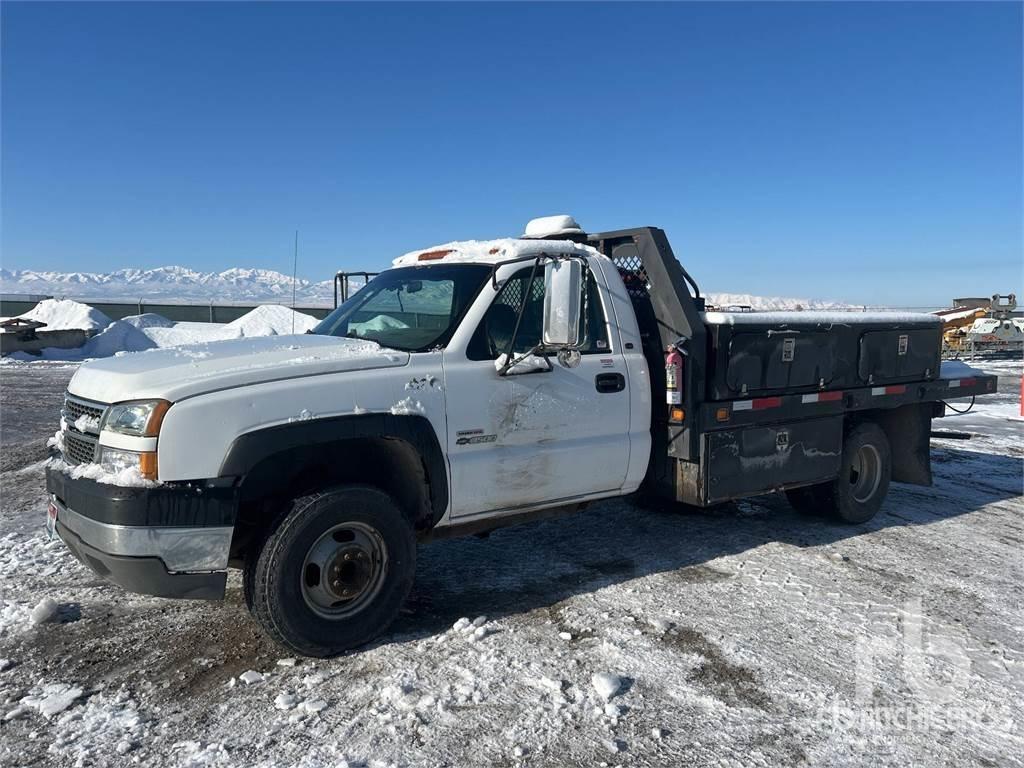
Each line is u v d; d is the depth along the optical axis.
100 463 3.67
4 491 7.55
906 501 7.54
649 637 4.20
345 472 4.27
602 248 5.66
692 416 5.14
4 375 20.08
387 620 4.07
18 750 3.06
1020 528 6.61
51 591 4.80
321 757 3.03
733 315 5.24
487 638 4.16
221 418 3.60
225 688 3.59
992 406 15.50
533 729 3.27
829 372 5.94
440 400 4.20
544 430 4.62
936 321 6.82
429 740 3.17
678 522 6.55
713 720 3.36
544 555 5.64
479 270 4.66
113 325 28.91
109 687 3.60
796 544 5.98
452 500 4.30
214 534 3.59
